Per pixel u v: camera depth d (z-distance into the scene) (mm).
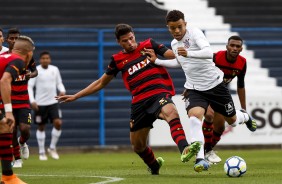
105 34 70125
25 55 28281
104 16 77312
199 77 33344
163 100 31234
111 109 69688
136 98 31828
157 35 70500
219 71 35625
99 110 69312
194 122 32281
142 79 31750
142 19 77312
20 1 76688
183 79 70125
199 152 30562
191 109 32750
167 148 66875
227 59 39500
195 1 79750
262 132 66750
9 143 27562
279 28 73312
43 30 69562
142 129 32125
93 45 70000
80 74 70125
